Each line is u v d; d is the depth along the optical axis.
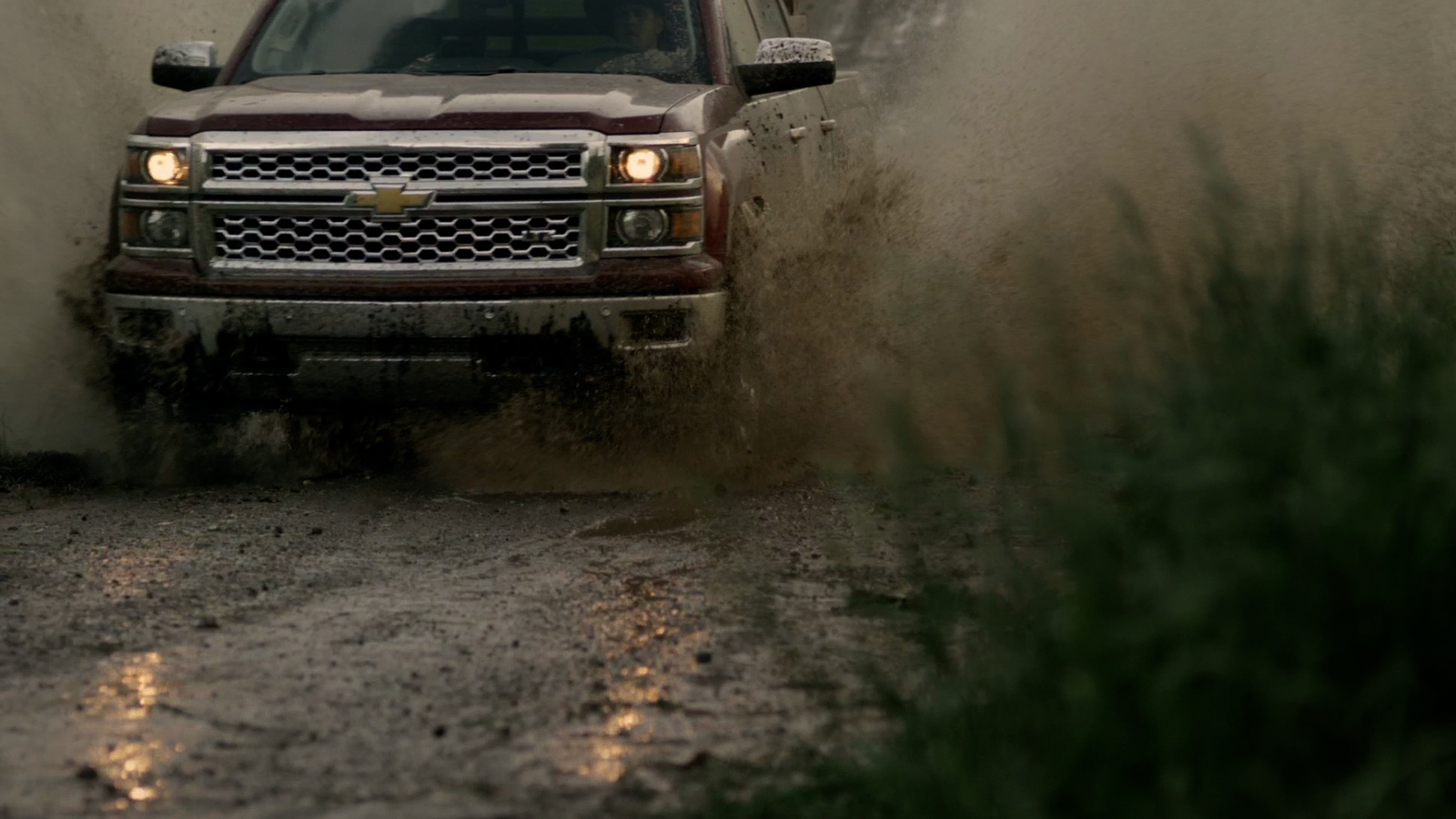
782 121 19.67
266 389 16.25
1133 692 6.21
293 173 16.06
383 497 16.09
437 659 10.01
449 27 19.44
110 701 9.18
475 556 13.30
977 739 6.82
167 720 8.80
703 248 16.27
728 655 9.84
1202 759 5.92
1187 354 8.20
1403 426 6.95
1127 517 7.54
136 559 13.28
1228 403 7.26
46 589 12.16
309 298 15.86
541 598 11.66
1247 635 6.14
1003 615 7.86
